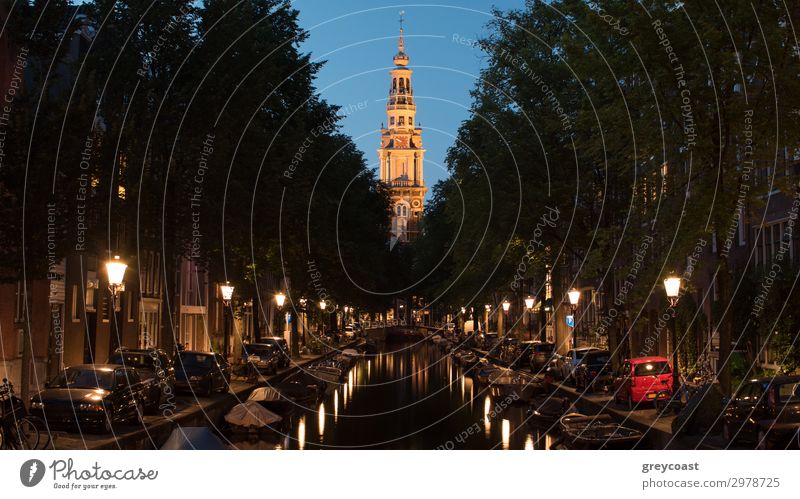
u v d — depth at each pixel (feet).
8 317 110.73
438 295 217.36
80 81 87.40
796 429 67.46
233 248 139.85
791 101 81.41
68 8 95.20
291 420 112.98
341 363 195.00
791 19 81.71
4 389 70.03
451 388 172.55
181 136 123.75
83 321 136.67
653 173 90.58
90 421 79.56
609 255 108.06
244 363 159.74
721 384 81.97
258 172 141.08
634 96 89.04
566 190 137.08
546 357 182.19
